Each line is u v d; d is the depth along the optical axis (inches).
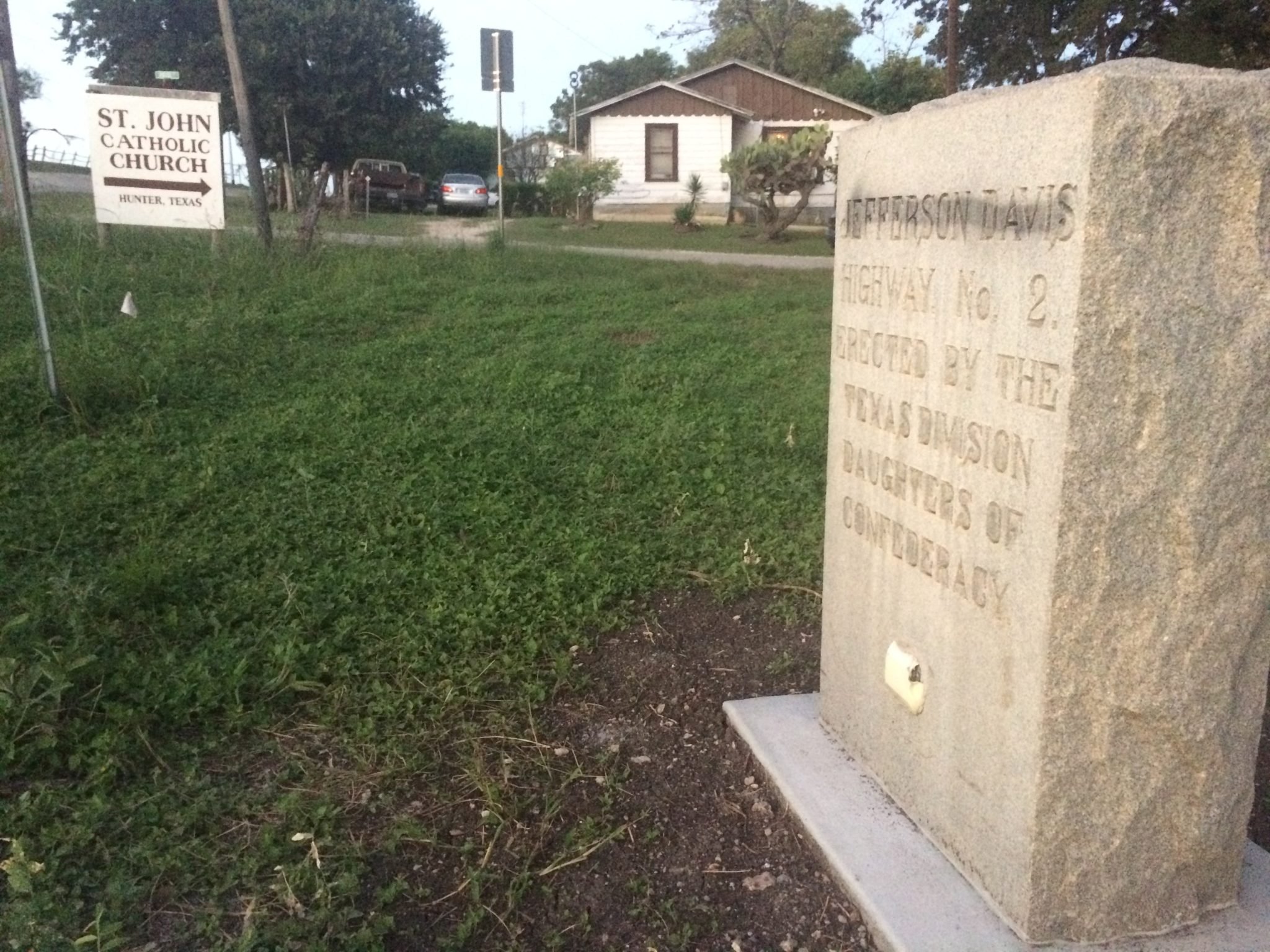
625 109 1149.1
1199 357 90.5
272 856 117.9
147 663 154.4
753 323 413.7
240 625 170.6
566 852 124.3
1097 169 86.7
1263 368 91.7
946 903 110.3
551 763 142.3
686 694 161.8
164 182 424.2
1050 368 93.0
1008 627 102.0
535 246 644.1
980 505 105.7
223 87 1099.9
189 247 456.8
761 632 181.0
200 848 118.5
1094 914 102.8
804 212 1176.8
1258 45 574.9
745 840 129.1
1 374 271.1
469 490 231.0
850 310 132.3
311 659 159.0
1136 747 98.7
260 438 251.8
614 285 476.4
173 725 142.2
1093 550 93.3
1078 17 615.8
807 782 133.2
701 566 200.8
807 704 154.9
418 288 427.5
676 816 133.5
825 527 143.1
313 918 108.6
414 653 162.9
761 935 113.5
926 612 118.1
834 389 138.0
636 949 111.3
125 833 120.3
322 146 1146.7
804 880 121.0
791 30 1891.0
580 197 1058.7
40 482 220.5
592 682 163.0
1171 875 103.3
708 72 1180.5
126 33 1137.4
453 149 1770.4
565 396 301.6
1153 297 88.9
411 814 129.5
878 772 132.7
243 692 150.3
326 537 203.0
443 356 336.5
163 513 207.9
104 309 350.3
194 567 186.5
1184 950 102.4
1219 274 89.8
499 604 179.3
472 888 117.4
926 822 121.7
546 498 228.2
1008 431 100.0
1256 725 101.8
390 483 231.9
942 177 109.9
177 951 104.9
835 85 1638.8
